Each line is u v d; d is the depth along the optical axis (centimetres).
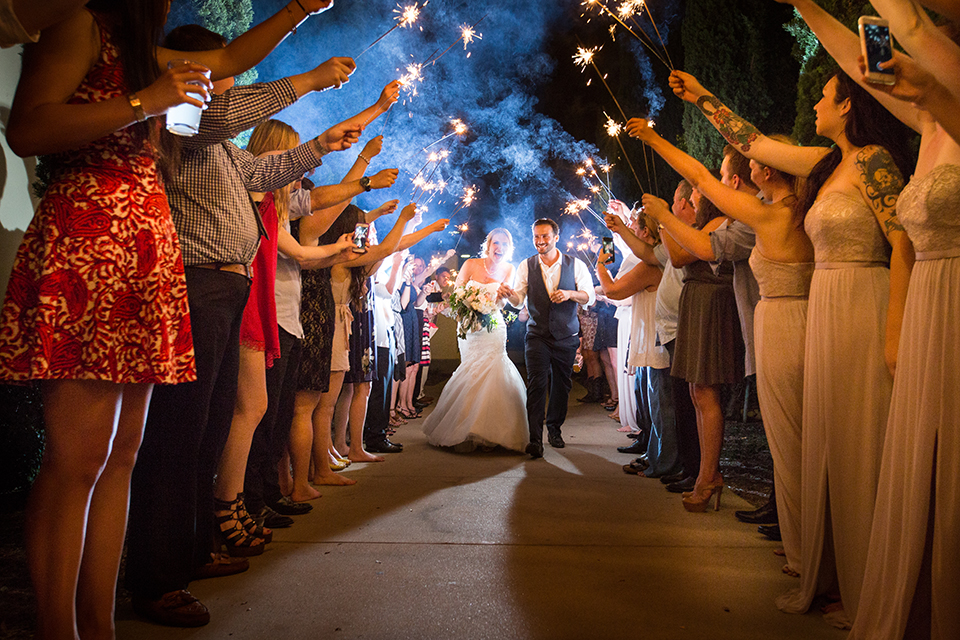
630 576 288
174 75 164
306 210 345
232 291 252
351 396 534
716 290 386
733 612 252
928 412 195
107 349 170
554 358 592
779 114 749
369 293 515
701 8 772
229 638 227
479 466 525
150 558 237
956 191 189
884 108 246
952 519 189
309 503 406
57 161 174
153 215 181
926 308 199
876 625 212
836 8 484
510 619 244
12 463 366
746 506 406
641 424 599
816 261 259
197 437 244
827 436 246
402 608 252
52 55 167
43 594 174
